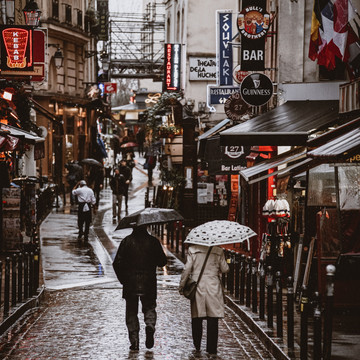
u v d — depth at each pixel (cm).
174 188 5075
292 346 1666
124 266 1744
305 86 3219
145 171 10188
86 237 4097
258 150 3453
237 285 2522
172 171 5169
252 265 2217
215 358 1669
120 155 12675
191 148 4872
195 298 1694
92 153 9006
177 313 2298
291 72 3262
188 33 5706
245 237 1680
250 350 1780
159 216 1742
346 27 2370
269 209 2702
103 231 4656
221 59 4328
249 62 3244
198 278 1691
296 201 2589
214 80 5575
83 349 1761
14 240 3222
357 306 2000
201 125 5453
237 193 4488
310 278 2172
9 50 3572
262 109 3750
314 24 2586
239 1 4569
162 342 1855
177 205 5009
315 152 1730
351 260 1900
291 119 2869
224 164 3731
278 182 2616
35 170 5559
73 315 2238
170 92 6081
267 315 1939
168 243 4216
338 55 2438
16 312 2097
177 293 2705
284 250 2677
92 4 9619
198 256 1700
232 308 2409
